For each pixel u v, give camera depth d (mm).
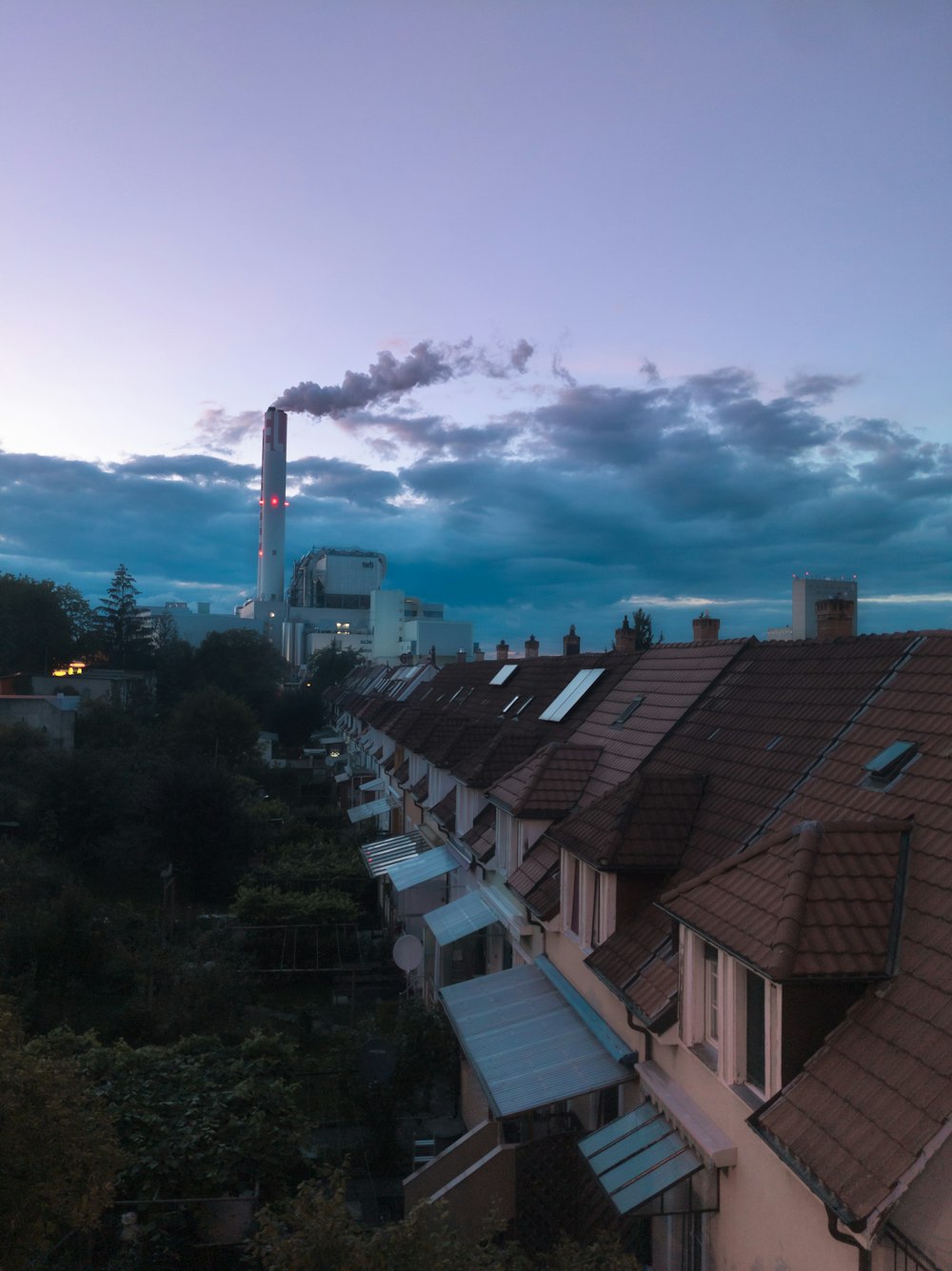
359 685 85688
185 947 30078
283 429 184375
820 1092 8141
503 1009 15578
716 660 19672
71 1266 12648
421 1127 20125
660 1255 11406
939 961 8242
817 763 13023
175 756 55656
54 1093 9102
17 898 29344
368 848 35250
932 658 12906
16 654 88438
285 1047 17516
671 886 13508
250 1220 13945
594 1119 14305
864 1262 7426
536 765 19938
